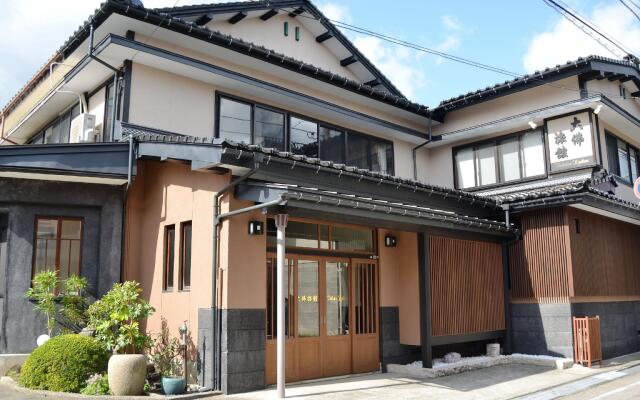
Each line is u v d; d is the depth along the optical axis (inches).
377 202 343.9
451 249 439.5
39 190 377.1
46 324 368.2
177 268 364.2
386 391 332.5
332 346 384.2
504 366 436.1
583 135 533.0
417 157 642.8
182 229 368.8
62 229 386.6
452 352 451.2
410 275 428.1
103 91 451.5
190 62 419.2
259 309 335.9
